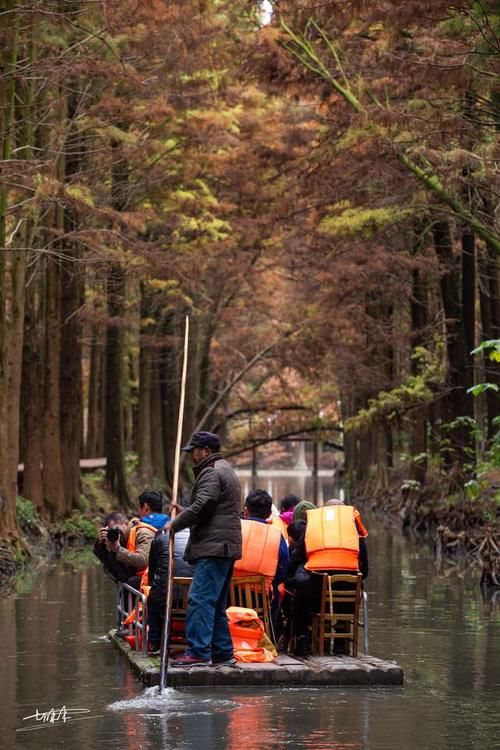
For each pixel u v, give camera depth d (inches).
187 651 469.1
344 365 1830.7
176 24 1045.2
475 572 963.3
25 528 1181.7
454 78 802.8
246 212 1576.0
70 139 1189.7
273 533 497.7
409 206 1079.0
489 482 986.1
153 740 371.6
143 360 1914.4
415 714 412.2
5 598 768.9
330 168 1122.0
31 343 1285.7
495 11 742.5
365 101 1015.6
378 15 817.5
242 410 2689.5
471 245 1304.1
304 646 503.2
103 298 1343.5
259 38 1098.1
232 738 373.7
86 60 924.6
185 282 1230.9
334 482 3528.5
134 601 562.9
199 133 1273.4
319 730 386.0
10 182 837.2
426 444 1648.6
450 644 580.4
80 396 1374.3
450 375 1334.9
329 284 1598.2
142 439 1910.7
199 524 461.4
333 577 494.9
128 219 1007.6
